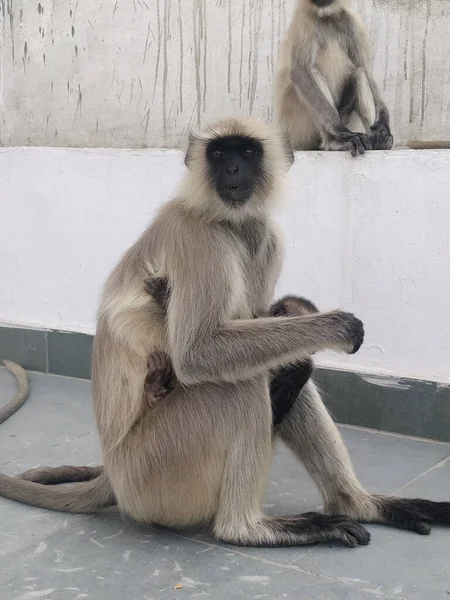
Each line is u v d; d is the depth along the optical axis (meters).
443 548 1.43
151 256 1.41
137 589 1.32
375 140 2.13
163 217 1.44
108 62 2.51
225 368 1.35
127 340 1.42
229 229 1.43
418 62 2.30
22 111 2.65
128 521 1.54
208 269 1.36
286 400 1.47
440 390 1.89
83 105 2.56
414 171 1.87
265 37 2.41
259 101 2.43
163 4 2.43
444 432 1.90
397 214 1.90
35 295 2.43
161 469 1.40
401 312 1.93
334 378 2.01
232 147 1.43
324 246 1.99
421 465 1.77
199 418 1.38
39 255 2.40
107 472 1.48
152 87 2.47
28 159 2.37
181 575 1.36
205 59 2.42
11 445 1.90
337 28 2.49
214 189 1.41
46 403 2.17
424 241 1.88
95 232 2.30
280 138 1.52
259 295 1.50
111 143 2.54
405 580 1.34
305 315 1.39
